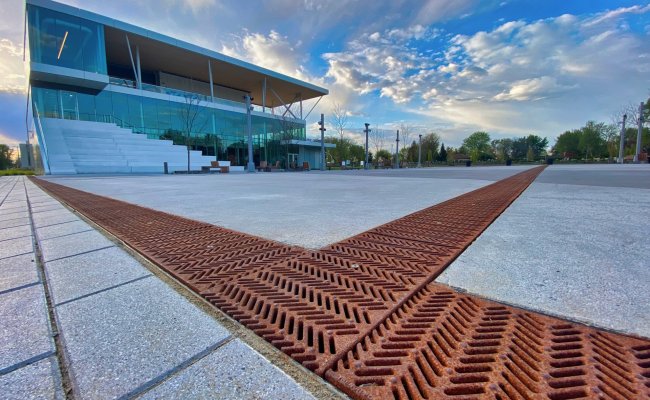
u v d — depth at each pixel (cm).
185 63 3136
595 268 207
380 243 279
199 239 299
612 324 137
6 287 189
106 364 115
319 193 740
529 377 106
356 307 159
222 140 3156
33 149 3122
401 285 186
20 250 270
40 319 150
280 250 262
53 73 2128
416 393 99
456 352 120
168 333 137
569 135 6894
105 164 2148
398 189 831
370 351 122
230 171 2822
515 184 912
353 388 102
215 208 503
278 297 172
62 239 308
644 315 144
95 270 219
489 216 400
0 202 643
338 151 5238
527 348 122
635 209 447
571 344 124
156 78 3372
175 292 182
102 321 147
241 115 3312
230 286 187
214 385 104
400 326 140
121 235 318
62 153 2033
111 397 99
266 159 3597
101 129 2339
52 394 101
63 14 2170
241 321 147
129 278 204
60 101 2255
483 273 202
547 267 211
